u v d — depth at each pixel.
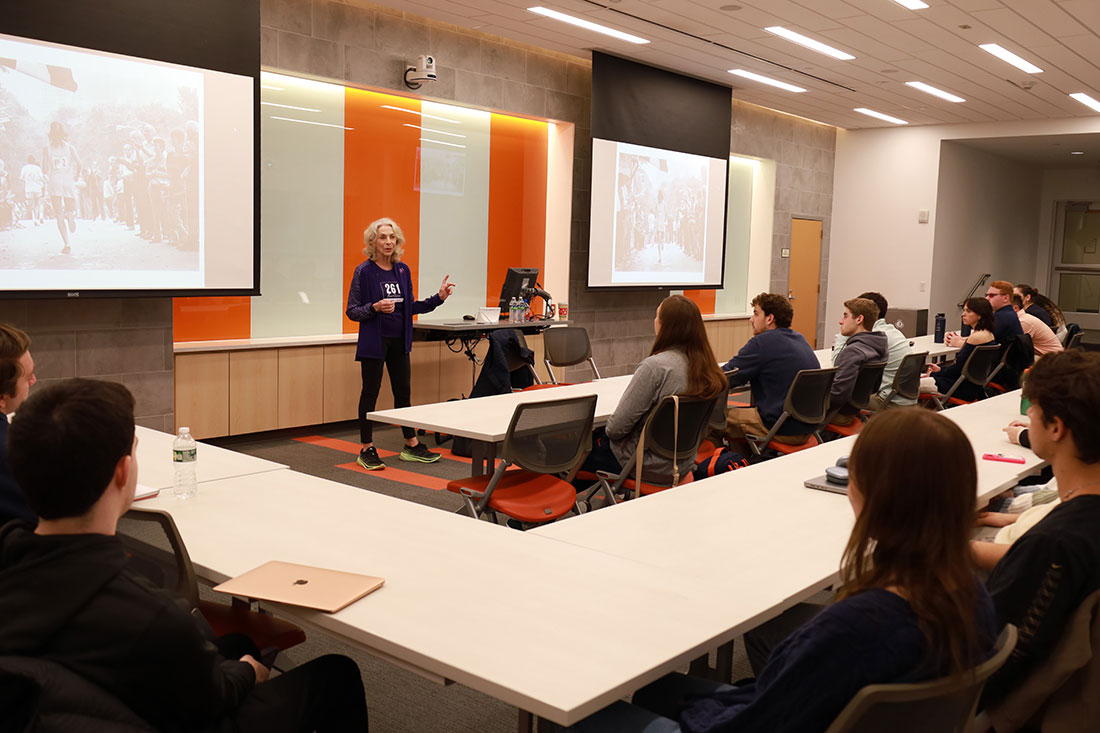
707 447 4.37
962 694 1.24
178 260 5.66
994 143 12.49
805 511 2.41
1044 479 3.83
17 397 2.13
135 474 1.42
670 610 1.70
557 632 1.59
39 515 1.31
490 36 7.82
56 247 5.12
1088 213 15.86
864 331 5.18
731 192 11.50
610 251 8.86
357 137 7.22
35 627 1.27
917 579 1.20
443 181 7.90
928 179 12.30
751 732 1.26
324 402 6.88
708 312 11.38
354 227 7.29
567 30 7.55
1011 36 7.51
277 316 6.85
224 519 2.25
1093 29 7.19
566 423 3.35
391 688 2.83
